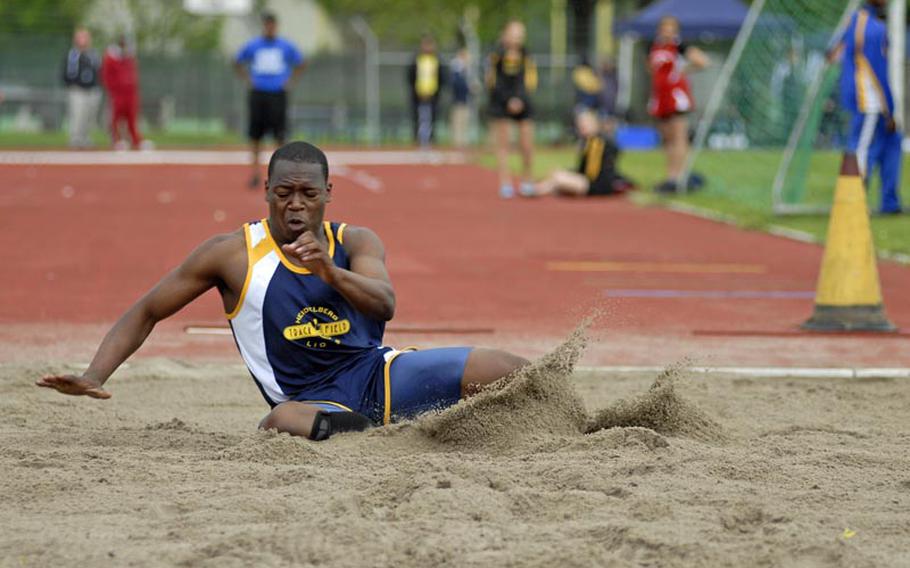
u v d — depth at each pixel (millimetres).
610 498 14555
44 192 68812
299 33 179500
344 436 18156
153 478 15758
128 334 18109
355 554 12633
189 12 151125
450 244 47781
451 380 18469
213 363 26422
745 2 118438
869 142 52469
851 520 13945
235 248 18344
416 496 14484
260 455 16906
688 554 12617
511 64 67250
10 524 13805
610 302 34750
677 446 17734
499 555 12562
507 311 33250
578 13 142000
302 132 135625
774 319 32188
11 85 135750
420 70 108188
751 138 80625
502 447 17812
